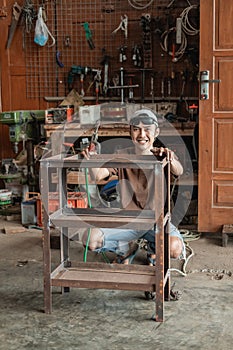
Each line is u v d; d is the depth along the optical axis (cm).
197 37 487
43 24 505
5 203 505
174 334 241
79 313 265
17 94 530
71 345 232
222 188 404
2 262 354
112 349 228
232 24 384
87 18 506
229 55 387
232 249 388
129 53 502
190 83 493
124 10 499
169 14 489
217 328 246
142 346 230
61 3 508
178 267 342
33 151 495
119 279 262
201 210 411
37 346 232
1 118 479
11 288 300
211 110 396
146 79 502
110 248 309
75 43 512
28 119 485
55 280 263
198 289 294
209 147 402
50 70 521
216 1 384
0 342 236
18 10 516
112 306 273
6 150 539
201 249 388
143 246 369
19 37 521
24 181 493
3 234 438
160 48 496
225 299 280
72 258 363
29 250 388
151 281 258
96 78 507
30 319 259
